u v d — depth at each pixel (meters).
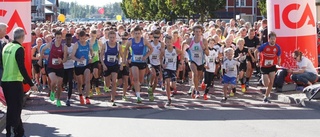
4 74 7.77
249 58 14.31
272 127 8.96
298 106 11.53
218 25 20.61
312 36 13.72
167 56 11.69
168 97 11.68
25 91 12.05
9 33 12.05
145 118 10.07
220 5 46.62
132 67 11.94
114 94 11.72
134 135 8.38
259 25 20.00
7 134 7.91
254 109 11.12
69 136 8.38
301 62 13.13
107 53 11.68
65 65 11.74
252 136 8.17
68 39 11.55
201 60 12.30
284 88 13.09
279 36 13.47
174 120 9.79
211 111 10.88
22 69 7.62
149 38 13.11
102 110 11.15
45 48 11.95
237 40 14.21
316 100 11.53
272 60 11.70
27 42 12.45
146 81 15.29
